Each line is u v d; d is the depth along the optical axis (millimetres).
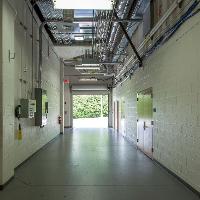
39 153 7016
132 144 8750
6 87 4152
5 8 4113
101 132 13445
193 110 3695
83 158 6297
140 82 7488
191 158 3781
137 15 6684
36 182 4246
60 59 12352
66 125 16703
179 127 4266
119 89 12773
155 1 5613
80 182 4242
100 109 27188
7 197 3537
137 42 7652
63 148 7930
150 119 6227
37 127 7180
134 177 4543
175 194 3635
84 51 10758
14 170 4762
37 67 7078
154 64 5883
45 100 7426
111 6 3918
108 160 6043
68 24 7289
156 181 4289
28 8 6125
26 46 5949
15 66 5035
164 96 5098
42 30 7469
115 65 13797
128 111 9828
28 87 6125
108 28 7094
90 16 6777
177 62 4348
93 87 16703
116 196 3564
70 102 16781
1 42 3969
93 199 3451
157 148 5594
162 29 5102
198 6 3506
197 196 3541
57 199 3449
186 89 3951
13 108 4543
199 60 3480
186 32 3949
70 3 3775
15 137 4953
